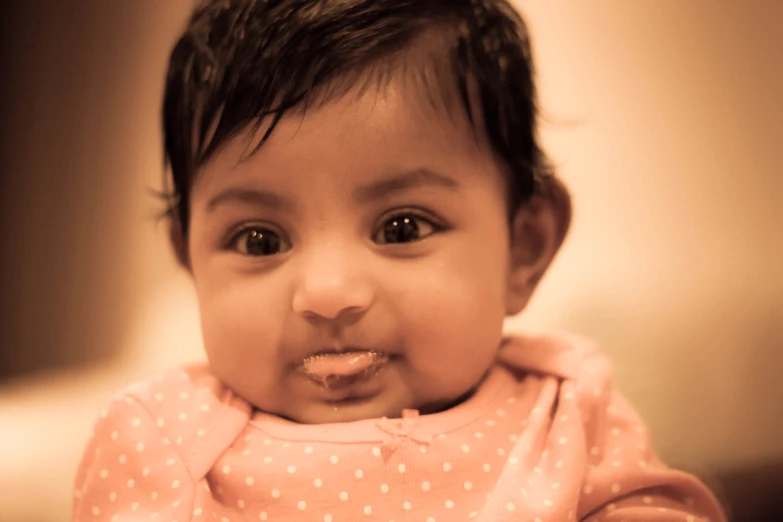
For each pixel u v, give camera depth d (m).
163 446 0.57
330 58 0.57
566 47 1.17
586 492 0.58
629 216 1.12
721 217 1.09
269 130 0.56
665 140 1.13
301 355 0.58
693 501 0.61
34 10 1.58
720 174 1.10
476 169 0.61
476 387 0.65
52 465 0.94
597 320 1.01
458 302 0.58
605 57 1.16
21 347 1.57
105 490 0.57
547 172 0.76
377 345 0.57
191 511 0.53
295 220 0.57
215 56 0.62
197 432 0.58
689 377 0.93
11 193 1.58
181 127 0.66
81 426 1.02
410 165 0.57
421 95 0.58
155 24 1.47
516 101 0.68
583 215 1.13
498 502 0.53
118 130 1.50
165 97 0.70
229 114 0.58
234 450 0.58
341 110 0.56
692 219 1.10
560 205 0.72
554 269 1.08
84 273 1.52
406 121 0.57
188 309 1.36
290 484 0.54
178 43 0.70
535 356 0.68
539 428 0.59
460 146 0.60
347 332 0.57
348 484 0.54
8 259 1.58
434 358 0.58
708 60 1.12
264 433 0.58
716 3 1.12
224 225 0.60
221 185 0.59
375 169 0.56
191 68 0.65
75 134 1.54
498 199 0.63
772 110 1.09
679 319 0.99
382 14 0.60
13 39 1.58
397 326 0.57
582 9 1.17
